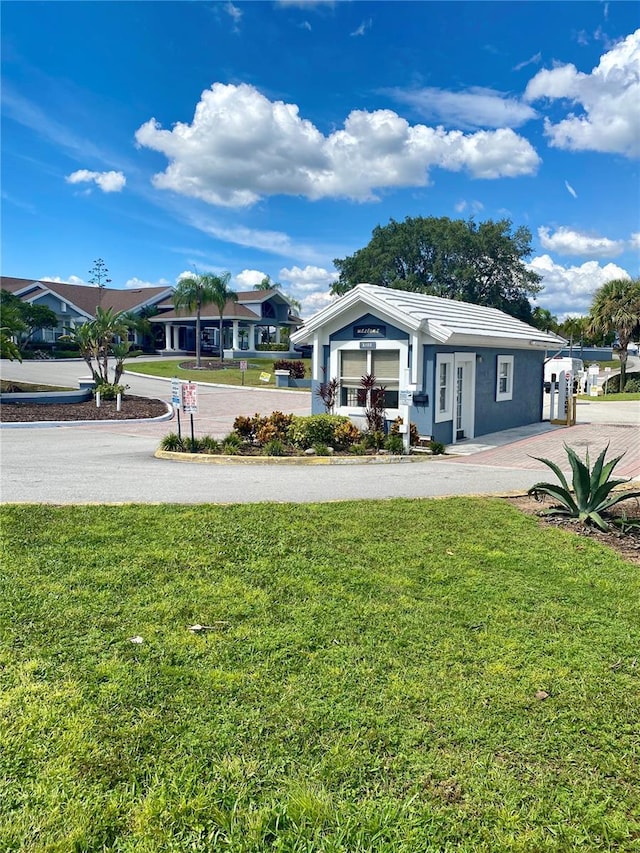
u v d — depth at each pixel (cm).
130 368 4075
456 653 386
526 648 394
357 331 1447
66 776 269
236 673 357
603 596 484
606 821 249
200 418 2122
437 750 292
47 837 236
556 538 642
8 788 261
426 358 1363
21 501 774
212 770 275
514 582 512
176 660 371
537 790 266
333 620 431
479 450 1379
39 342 4928
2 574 503
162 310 5647
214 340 5859
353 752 288
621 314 4119
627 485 945
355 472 1077
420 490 903
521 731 307
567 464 1184
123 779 269
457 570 538
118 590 478
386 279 5959
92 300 5656
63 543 585
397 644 396
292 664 369
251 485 927
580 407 2734
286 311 5859
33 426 1789
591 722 315
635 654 388
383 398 1416
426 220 5888
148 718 312
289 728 306
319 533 637
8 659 367
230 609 446
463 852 233
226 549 579
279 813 249
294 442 1307
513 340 1662
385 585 499
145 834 239
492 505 779
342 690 341
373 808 254
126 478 974
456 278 5731
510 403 1811
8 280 5394
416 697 334
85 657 372
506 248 5744
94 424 1886
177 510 718
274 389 3173
